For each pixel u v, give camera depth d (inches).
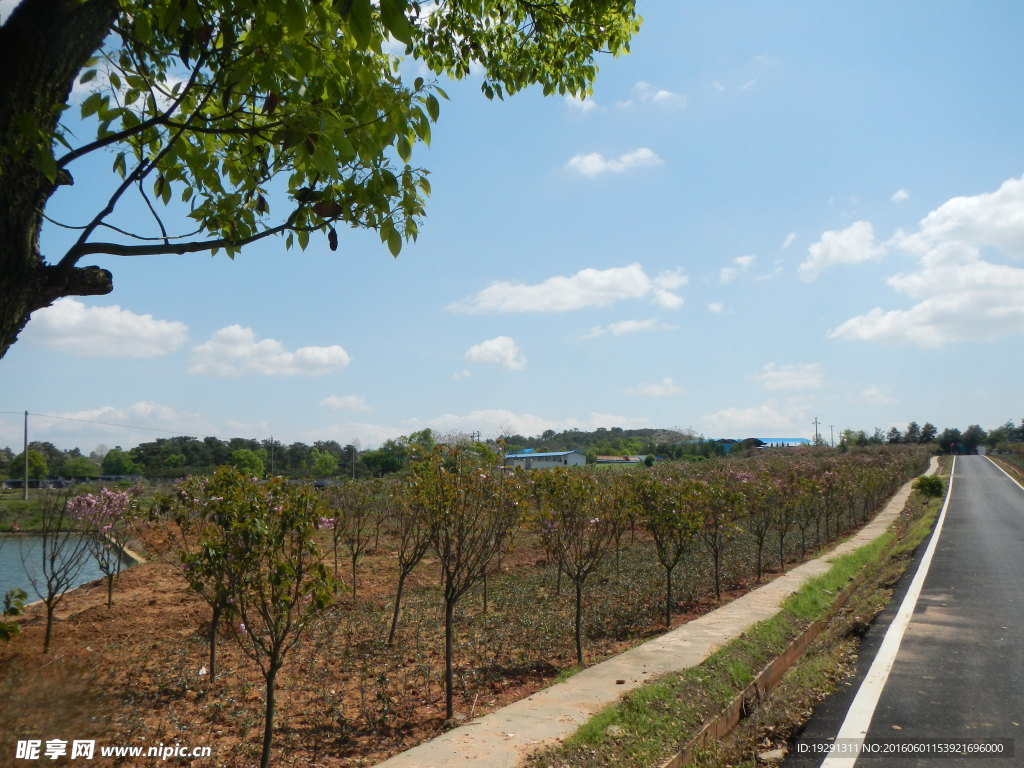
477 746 180.5
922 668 275.4
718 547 475.8
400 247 127.0
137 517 389.7
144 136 121.8
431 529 267.6
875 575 529.0
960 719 218.4
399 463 1362.0
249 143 128.0
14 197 88.7
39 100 89.7
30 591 502.3
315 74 111.2
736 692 239.8
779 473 882.1
